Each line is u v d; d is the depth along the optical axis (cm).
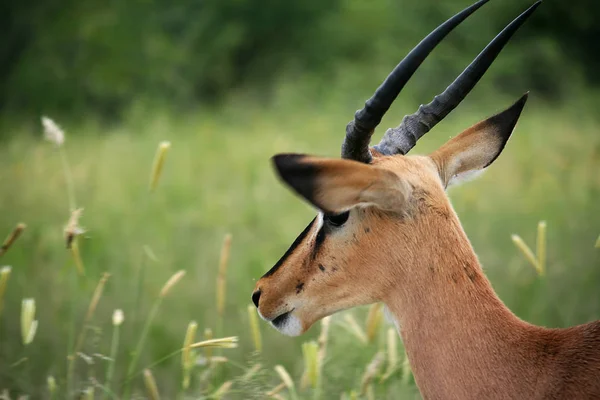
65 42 2795
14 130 2303
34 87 2695
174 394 815
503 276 1047
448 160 579
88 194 1452
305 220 1288
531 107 2558
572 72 2939
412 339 525
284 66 2920
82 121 2498
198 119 2417
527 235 1197
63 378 805
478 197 1371
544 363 505
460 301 519
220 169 1644
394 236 527
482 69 574
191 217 1312
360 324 853
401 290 529
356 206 511
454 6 2966
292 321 559
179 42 2998
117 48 2781
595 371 496
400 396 720
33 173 1593
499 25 3081
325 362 756
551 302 957
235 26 3053
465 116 2281
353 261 535
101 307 973
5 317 951
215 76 2964
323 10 3109
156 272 1075
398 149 580
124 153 1811
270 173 1566
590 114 2425
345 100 2491
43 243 1129
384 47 2845
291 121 2239
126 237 1210
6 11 2911
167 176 1571
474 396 509
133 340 888
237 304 993
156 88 2756
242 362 861
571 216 1280
